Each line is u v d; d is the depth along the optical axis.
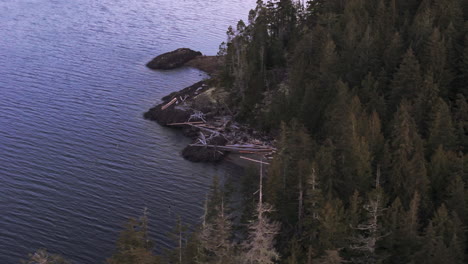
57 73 110.88
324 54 80.50
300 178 51.72
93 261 56.47
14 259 55.84
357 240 46.03
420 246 47.09
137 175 74.56
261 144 84.38
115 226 62.47
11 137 82.88
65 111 93.44
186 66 121.88
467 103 69.44
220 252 41.75
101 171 74.75
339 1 103.19
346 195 55.06
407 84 71.50
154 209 66.50
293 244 47.78
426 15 81.12
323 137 70.12
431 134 62.53
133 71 115.69
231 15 170.62
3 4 164.12
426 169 57.44
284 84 92.00
